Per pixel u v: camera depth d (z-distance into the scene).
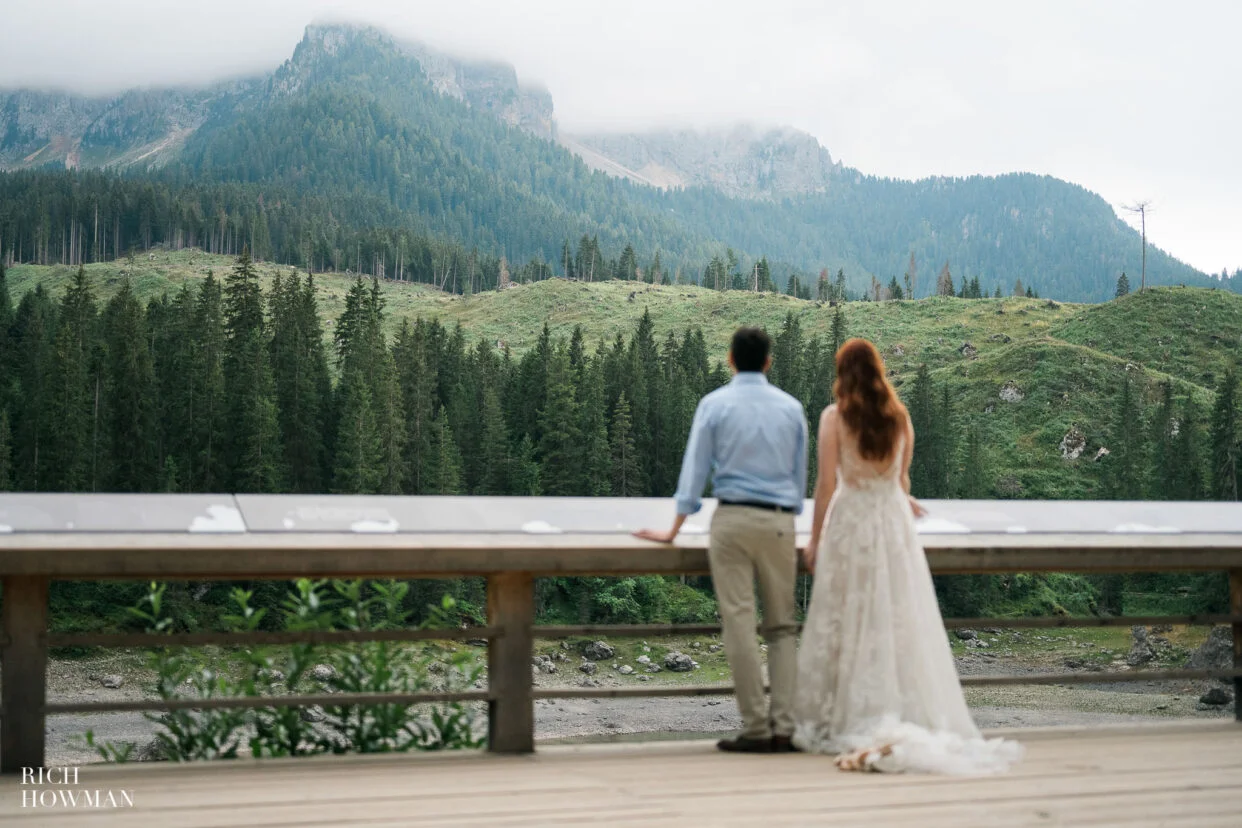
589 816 3.56
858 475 4.79
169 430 77.19
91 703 4.34
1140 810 3.69
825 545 4.88
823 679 4.80
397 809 3.65
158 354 87.69
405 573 4.82
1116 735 5.23
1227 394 95.75
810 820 3.53
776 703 4.79
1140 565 5.54
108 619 51.38
